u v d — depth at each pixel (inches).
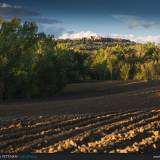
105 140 628.1
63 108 1125.7
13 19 1616.6
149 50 4119.1
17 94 1672.0
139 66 3607.3
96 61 3602.4
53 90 1839.3
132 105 1242.6
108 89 2128.4
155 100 1456.7
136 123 800.3
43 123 778.8
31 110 1063.0
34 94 1702.8
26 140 625.3
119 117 871.7
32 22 1668.3
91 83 2603.3
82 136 653.3
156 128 747.4
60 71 1883.6
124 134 676.1
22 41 1632.6
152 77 3533.5
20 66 1631.4
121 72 3597.4
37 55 1760.6
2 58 1596.9
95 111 1041.5
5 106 1204.5
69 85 2471.7
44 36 1766.7
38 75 1756.9
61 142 611.2
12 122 791.7
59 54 1914.4
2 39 1592.0
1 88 1624.0
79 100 1489.9
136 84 2343.8
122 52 3937.0
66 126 752.3
